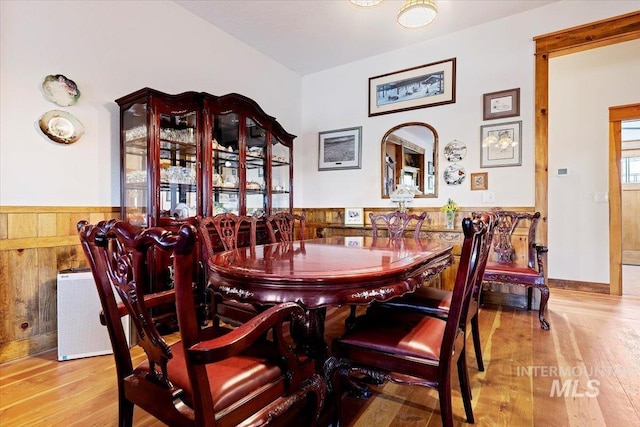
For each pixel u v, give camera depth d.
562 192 3.99
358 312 3.07
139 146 2.58
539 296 3.14
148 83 2.86
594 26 2.92
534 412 1.54
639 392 1.70
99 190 2.54
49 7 2.28
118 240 0.95
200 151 2.83
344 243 2.28
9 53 2.12
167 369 1.07
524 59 3.22
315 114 4.56
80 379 1.84
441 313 1.72
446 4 3.07
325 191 4.47
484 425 1.45
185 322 0.81
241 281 1.27
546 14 3.11
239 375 1.02
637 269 5.20
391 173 3.96
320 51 3.96
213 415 0.88
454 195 3.55
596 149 3.83
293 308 1.07
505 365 2.00
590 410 1.55
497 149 3.34
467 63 3.50
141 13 2.80
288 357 1.09
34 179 2.23
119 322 1.14
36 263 2.23
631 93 3.66
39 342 2.22
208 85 3.37
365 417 1.52
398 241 2.42
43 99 2.26
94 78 2.51
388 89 3.99
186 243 0.76
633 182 5.76
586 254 3.87
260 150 3.51
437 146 3.66
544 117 3.12
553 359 2.07
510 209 3.26
